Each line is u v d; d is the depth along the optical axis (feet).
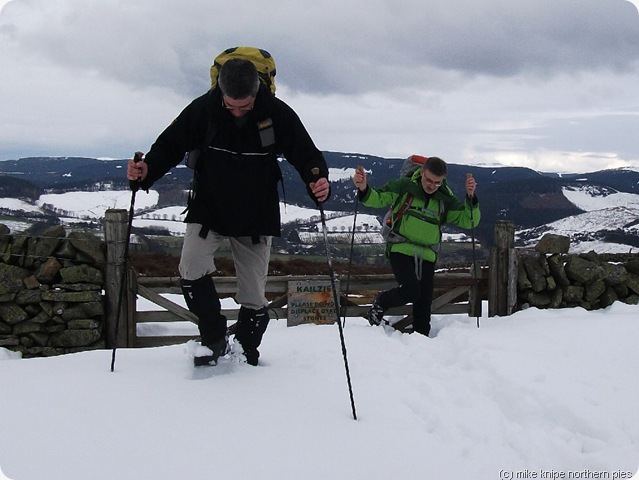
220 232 12.73
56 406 10.79
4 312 19.53
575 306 22.97
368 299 23.41
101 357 14.66
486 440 10.42
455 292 22.72
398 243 19.39
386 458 9.31
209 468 8.70
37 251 19.85
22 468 8.58
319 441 9.72
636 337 17.37
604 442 10.73
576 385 13.07
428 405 11.68
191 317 20.85
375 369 13.87
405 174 19.99
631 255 23.97
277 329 19.36
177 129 12.72
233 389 11.84
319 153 12.67
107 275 20.17
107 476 8.41
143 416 10.41
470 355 15.08
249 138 12.34
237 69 11.23
